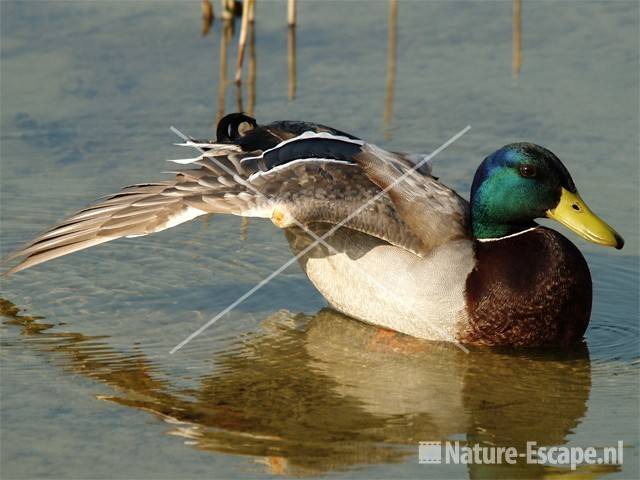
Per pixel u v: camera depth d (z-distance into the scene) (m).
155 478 9.11
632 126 15.81
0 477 9.07
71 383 10.55
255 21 19.28
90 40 18.33
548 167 11.38
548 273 11.30
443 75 17.39
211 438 9.73
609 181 14.59
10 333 11.45
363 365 11.15
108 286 12.52
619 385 10.81
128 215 11.03
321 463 9.40
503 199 11.41
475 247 11.48
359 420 10.11
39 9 19.22
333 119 16.19
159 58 17.94
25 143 15.47
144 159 15.17
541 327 11.38
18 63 17.48
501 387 10.79
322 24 19.11
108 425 9.88
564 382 10.88
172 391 10.48
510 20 19.08
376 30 18.88
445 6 19.66
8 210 13.90
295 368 11.02
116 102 16.58
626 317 12.14
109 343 11.33
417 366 11.16
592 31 18.55
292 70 17.67
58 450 9.48
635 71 17.22
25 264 11.19
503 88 16.97
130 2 19.81
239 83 17.19
